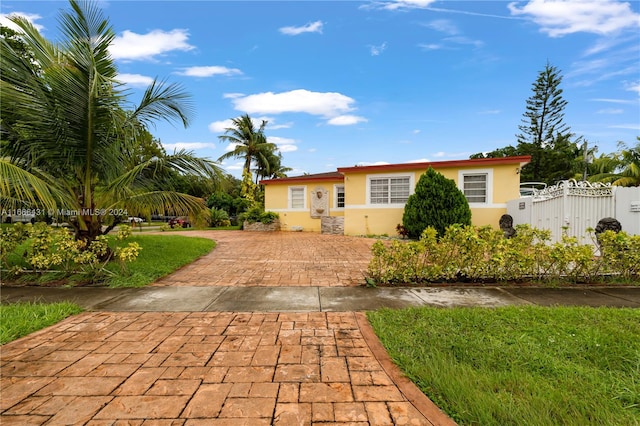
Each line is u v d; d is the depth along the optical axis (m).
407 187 12.59
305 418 1.93
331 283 5.39
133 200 6.43
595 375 2.38
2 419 1.93
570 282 5.16
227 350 2.86
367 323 3.52
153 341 3.07
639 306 4.02
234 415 1.96
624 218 6.88
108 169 6.40
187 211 6.81
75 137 5.78
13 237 5.67
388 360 2.66
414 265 5.32
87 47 5.56
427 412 2.00
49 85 5.38
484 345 2.84
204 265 7.09
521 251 5.29
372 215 13.05
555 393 2.14
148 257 7.42
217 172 7.05
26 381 2.36
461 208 10.65
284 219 16.81
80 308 4.06
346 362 2.63
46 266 5.54
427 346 2.87
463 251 5.30
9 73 5.32
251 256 8.27
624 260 5.15
